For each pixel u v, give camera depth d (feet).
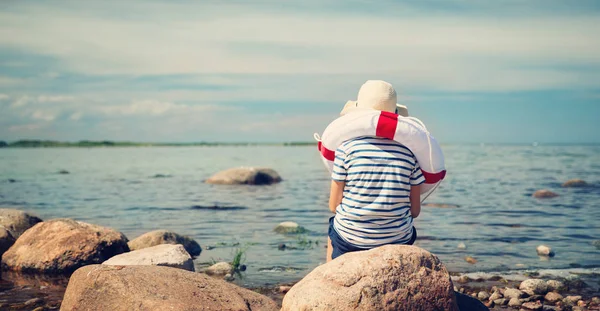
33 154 240.73
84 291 14.78
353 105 14.64
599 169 101.50
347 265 12.96
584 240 31.55
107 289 14.47
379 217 13.43
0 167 123.03
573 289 21.50
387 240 13.69
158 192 63.62
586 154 206.28
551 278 22.98
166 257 21.75
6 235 26.37
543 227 36.06
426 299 12.84
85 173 101.65
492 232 34.22
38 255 24.38
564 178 79.82
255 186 71.92
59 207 49.16
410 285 12.82
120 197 57.93
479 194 58.34
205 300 14.40
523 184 70.13
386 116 13.21
